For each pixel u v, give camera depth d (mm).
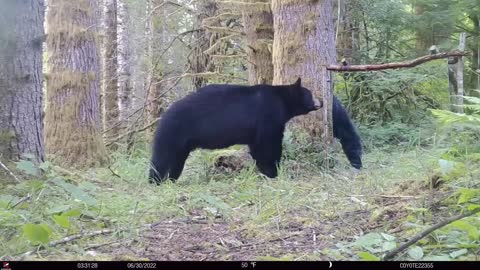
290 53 6105
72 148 6270
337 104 6066
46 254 2904
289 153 5770
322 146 5656
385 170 4996
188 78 9695
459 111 6164
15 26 4188
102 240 3230
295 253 2928
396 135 7617
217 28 8047
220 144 5656
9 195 3637
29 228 2801
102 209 3730
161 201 4066
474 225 2785
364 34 9578
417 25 8797
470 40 9383
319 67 6016
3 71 4184
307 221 3471
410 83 8219
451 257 2506
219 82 9148
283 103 5711
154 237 3322
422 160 4840
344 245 2938
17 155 4207
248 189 4609
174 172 5504
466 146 4180
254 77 7504
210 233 3414
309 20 6000
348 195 4051
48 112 6359
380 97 8312
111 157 7020
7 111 4188
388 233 3043
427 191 3645
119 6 11273
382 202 3707
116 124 9102
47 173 4203
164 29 9953
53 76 6383
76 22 6391
